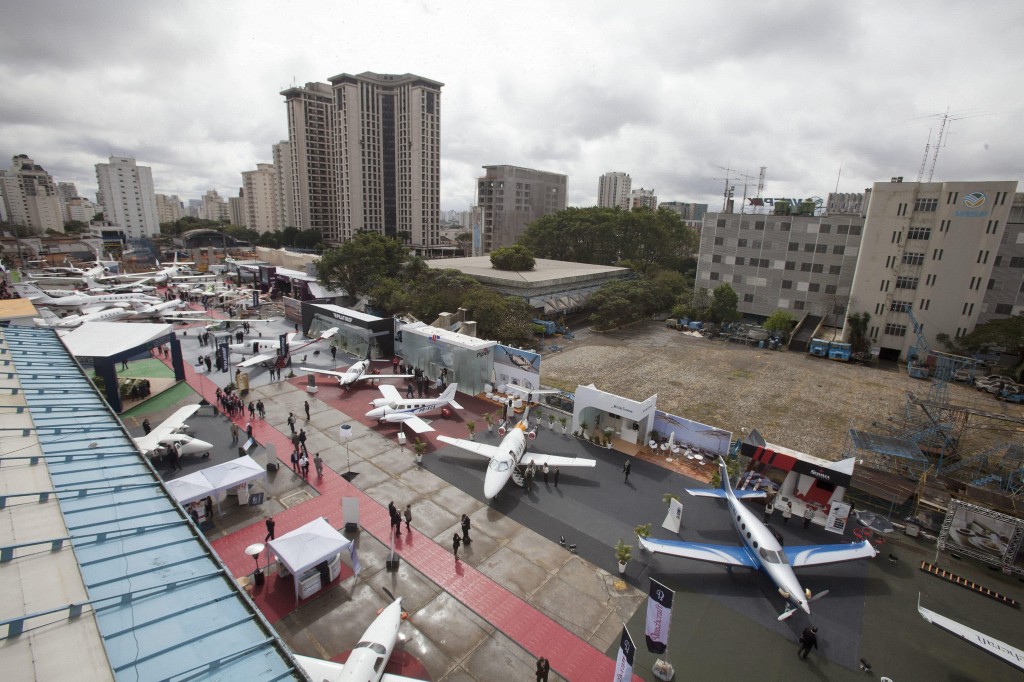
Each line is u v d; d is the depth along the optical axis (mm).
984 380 65500
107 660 11844
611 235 134500
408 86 196125
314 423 45031
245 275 121375
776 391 60812
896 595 26734
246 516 31344
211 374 56594
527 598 25547
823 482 33188
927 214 74812
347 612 24203
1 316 45656
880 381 66812
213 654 12656
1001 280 74875
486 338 72938
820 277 91812
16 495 17453
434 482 36062
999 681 21750
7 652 11812
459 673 21172
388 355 65000
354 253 90625
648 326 95938
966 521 29672
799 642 23375
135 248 171875
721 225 100250
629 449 42250
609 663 22062
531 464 36688
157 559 16094
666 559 28969
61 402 27031
